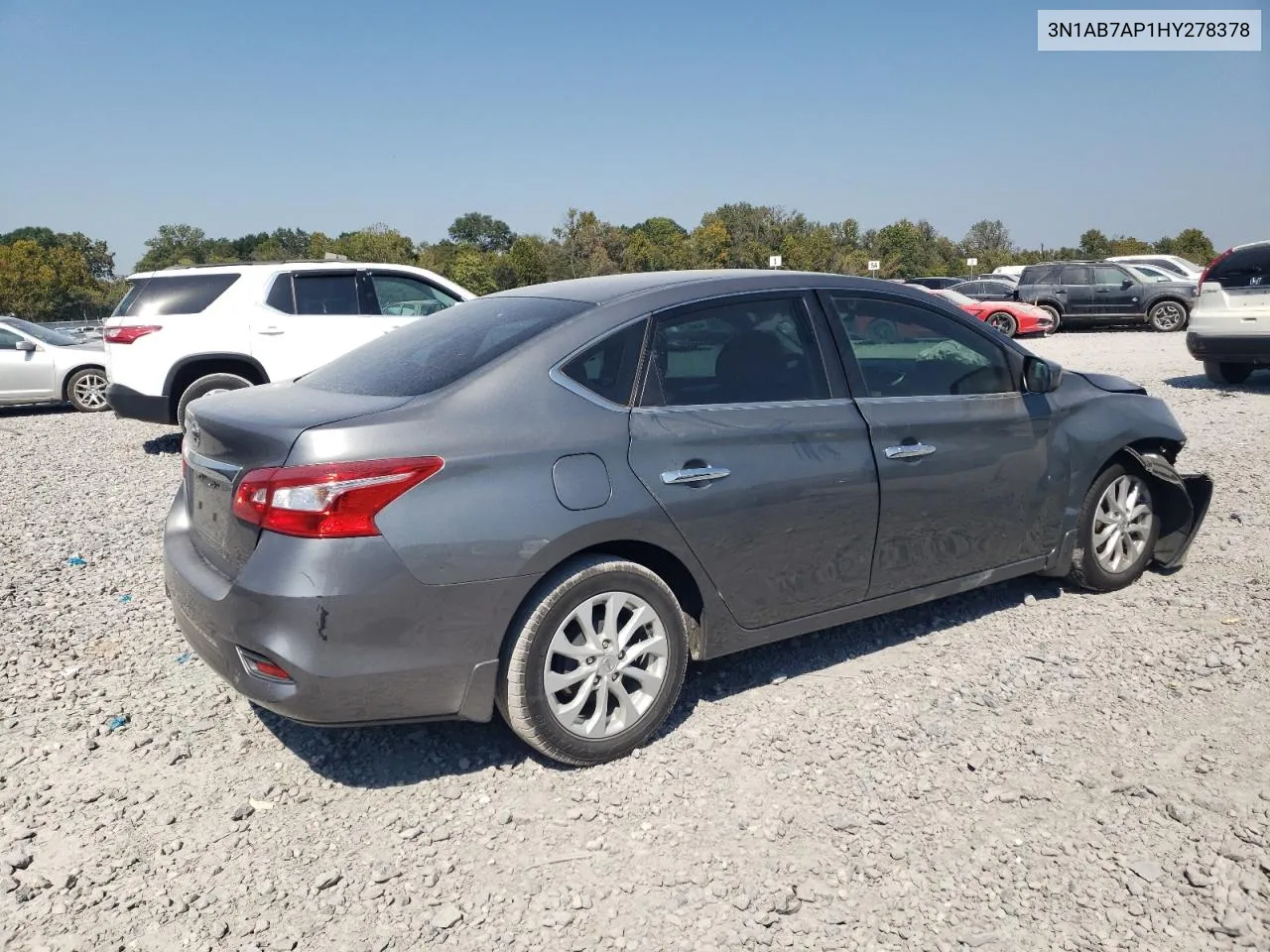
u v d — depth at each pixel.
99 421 13.45
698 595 3.72
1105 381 5.24
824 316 4.12
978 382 4.50
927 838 3.04
